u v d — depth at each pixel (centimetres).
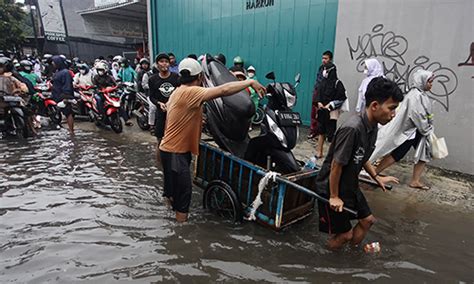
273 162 382
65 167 546
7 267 282
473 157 517
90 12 1603
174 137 352
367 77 541
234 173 374
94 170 534
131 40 2647
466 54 506
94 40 2962
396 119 456
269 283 268
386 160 474
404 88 580
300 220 364
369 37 611
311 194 289
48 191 445
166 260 295
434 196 447
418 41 553
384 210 405
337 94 572
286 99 386
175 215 381
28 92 765
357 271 285
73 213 383
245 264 292
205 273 279
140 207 401
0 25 2403
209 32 1026
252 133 744
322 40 746
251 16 891
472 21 496
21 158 591
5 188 453
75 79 925
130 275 274
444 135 542
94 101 841
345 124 258
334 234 309
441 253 316
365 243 330
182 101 346
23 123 734
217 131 404
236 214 360
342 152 253
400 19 569
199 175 431
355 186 276
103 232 341
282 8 813
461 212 402
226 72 455
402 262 300
